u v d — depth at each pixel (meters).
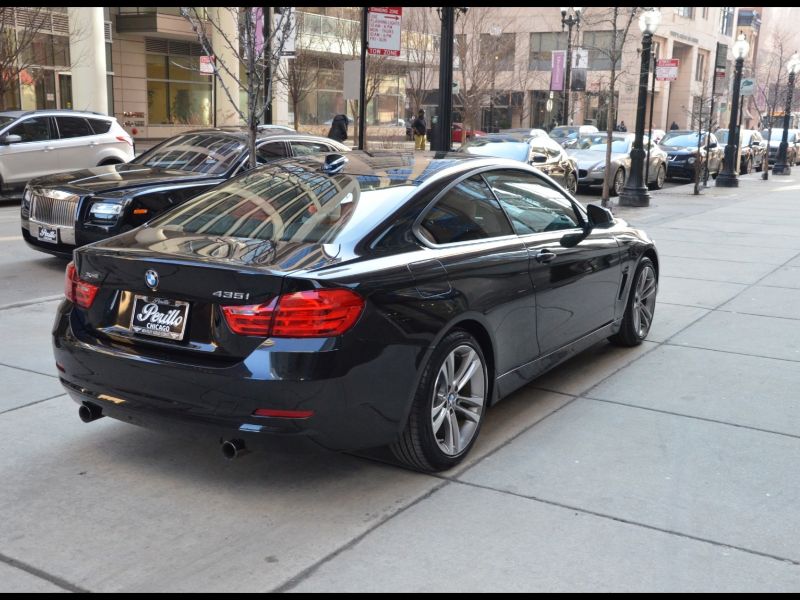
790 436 4.68
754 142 34.06
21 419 4.75
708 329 7.14
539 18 58.16
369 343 3.57
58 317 4.12
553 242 5.02
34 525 3.54
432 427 3.97
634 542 3.45
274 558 3.29
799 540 3.50
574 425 4.81
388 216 4.01
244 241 3.89
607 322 5.87
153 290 3.70
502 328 4.46
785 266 10.35
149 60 37.12
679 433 4.70
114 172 9.34
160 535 3.46
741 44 24.16
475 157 5.00
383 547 3.38
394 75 45.44
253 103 8.11
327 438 3.55
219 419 3.51
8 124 15.54
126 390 3.76
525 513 3.69
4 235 11.91
